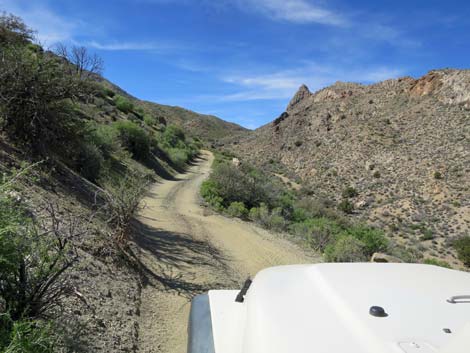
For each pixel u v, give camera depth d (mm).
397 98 121812
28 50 11859
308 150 118250
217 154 97000
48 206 6707
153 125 72938
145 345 4902
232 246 11672
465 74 108812
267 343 1920
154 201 19719
